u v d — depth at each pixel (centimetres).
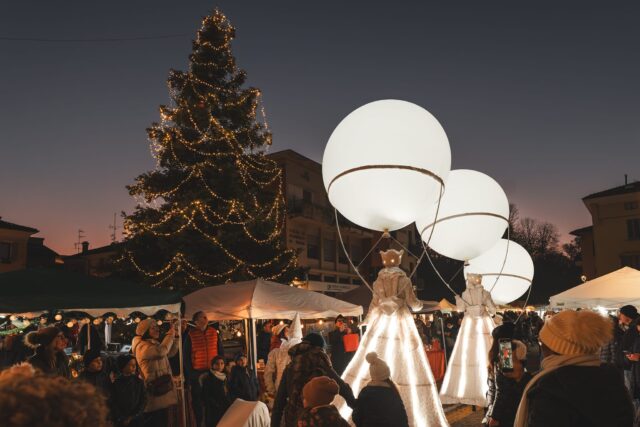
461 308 1042
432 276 4244
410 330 710
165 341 777
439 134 668
